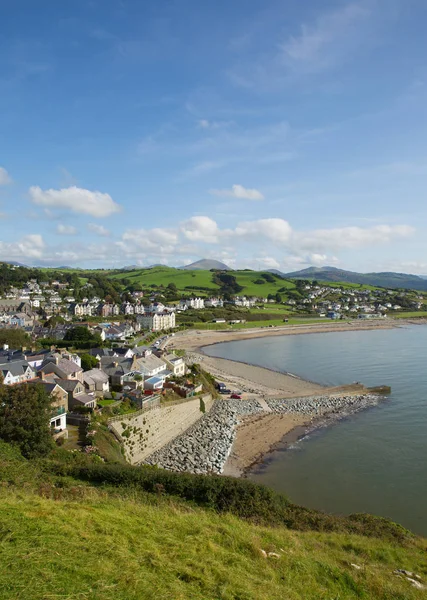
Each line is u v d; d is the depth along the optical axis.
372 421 66.25
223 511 27.55
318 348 147.62
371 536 28.00
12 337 100.62
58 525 16.92
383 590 18.41
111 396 59.53
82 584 12.67
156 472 31.80
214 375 99.69
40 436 36.56
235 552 18.42
